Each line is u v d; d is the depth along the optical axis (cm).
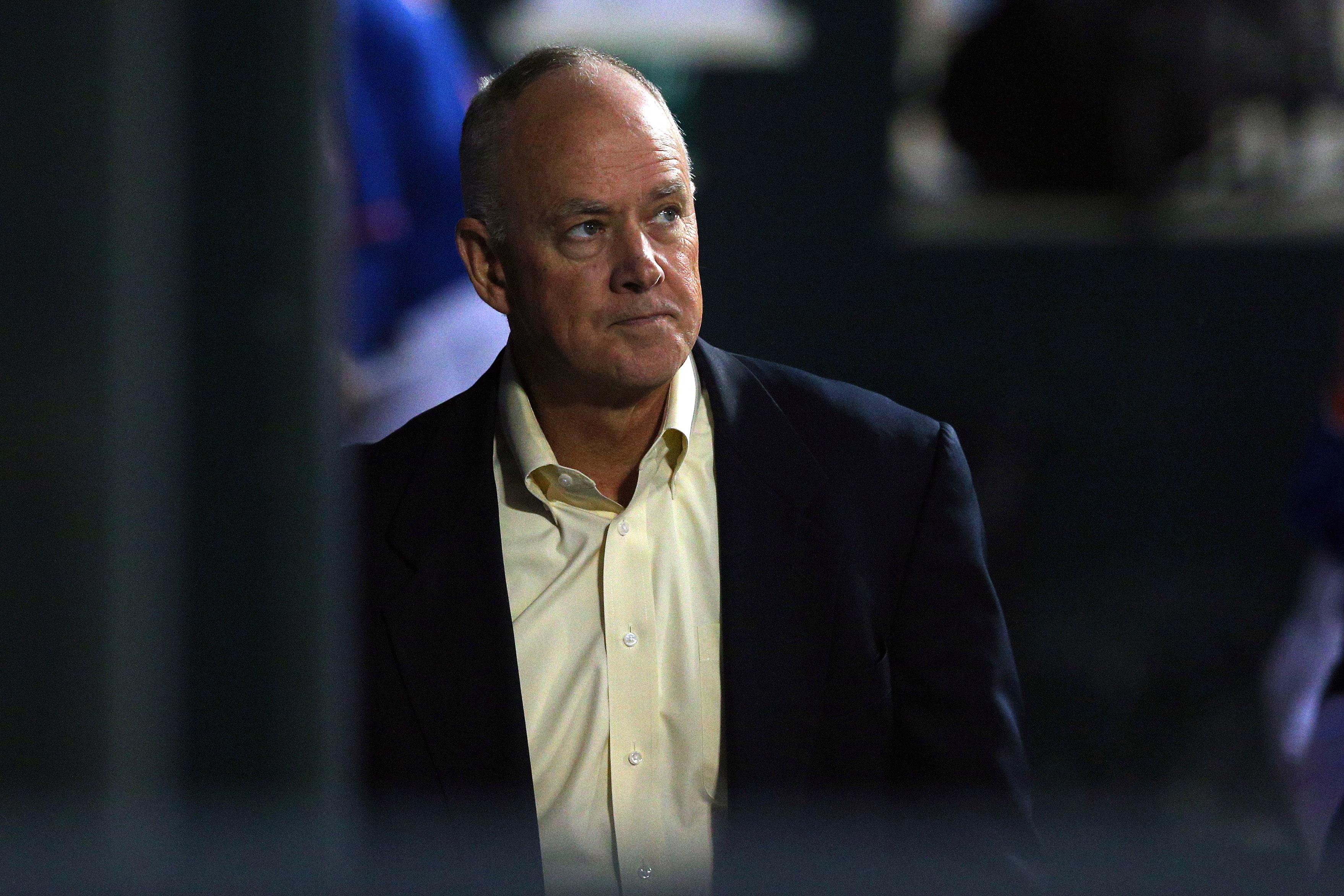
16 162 180
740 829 564
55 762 184
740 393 632
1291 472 2347
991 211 2473
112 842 184
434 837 539
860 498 615
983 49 2261
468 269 621
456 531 603
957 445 640
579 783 578
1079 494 2323
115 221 182
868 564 607
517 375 621
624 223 564
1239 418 2466
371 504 615
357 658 584
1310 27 2191
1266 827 1336
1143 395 2483
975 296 2488
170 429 189
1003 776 585
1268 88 2225
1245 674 1742
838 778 594
